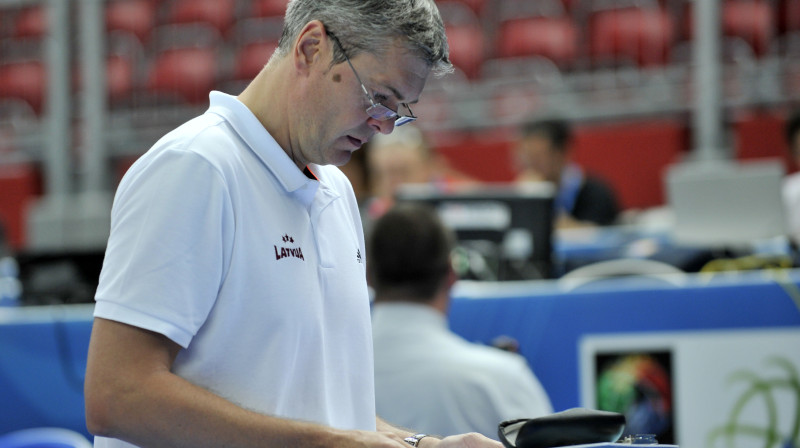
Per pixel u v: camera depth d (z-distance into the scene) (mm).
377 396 6715
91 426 4023
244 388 4250
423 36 4273
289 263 4383
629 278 8875
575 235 13055
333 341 4613
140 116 19969
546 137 14305
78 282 9906
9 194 19703
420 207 7062
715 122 15414
